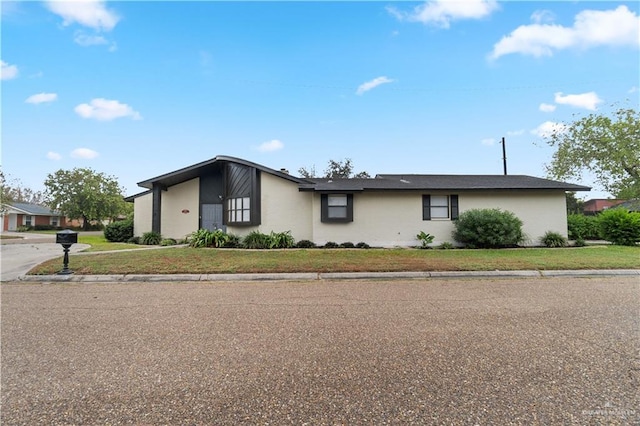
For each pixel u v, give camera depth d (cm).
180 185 1781
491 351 323
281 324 417
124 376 272
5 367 290
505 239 1283
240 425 202
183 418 210
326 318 444
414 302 537
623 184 2166
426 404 226
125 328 402
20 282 736
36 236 2372
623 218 1390
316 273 805
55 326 411
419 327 402
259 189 1460
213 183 1784
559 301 537
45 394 242
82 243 1627
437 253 1137
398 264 891
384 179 1636
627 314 455
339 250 1241
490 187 1377
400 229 1413
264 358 309
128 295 599
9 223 3728
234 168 1536
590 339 355
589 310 479
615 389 246
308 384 257
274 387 252
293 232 1445
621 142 2108
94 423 205
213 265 877
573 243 1435
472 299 557
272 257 1031
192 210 1775
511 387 249
